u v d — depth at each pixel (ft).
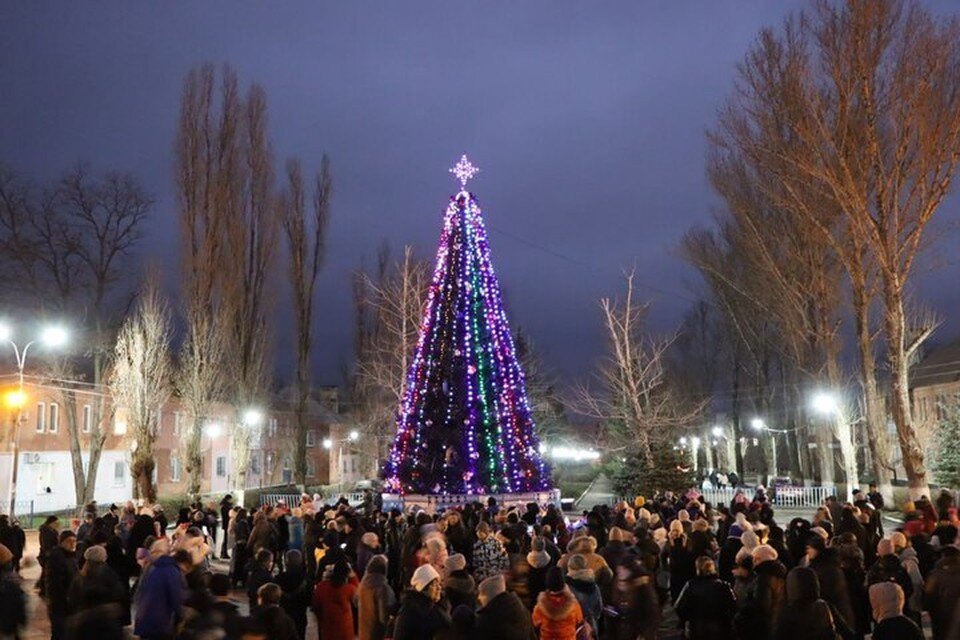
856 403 145.38
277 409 239.09
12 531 56.85
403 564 46.80
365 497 108.17
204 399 131.95
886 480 113.70
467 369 83.56
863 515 52.85
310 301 158.92
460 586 32.04
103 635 26.53
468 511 61.26
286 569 38.09
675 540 43.70
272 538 56.08
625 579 33.37
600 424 188.44
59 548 40.29
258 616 25.34
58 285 145.28
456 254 86.84
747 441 225.56
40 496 147.02
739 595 33.76
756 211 119.85
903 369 87.25
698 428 199.72
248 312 141.08
